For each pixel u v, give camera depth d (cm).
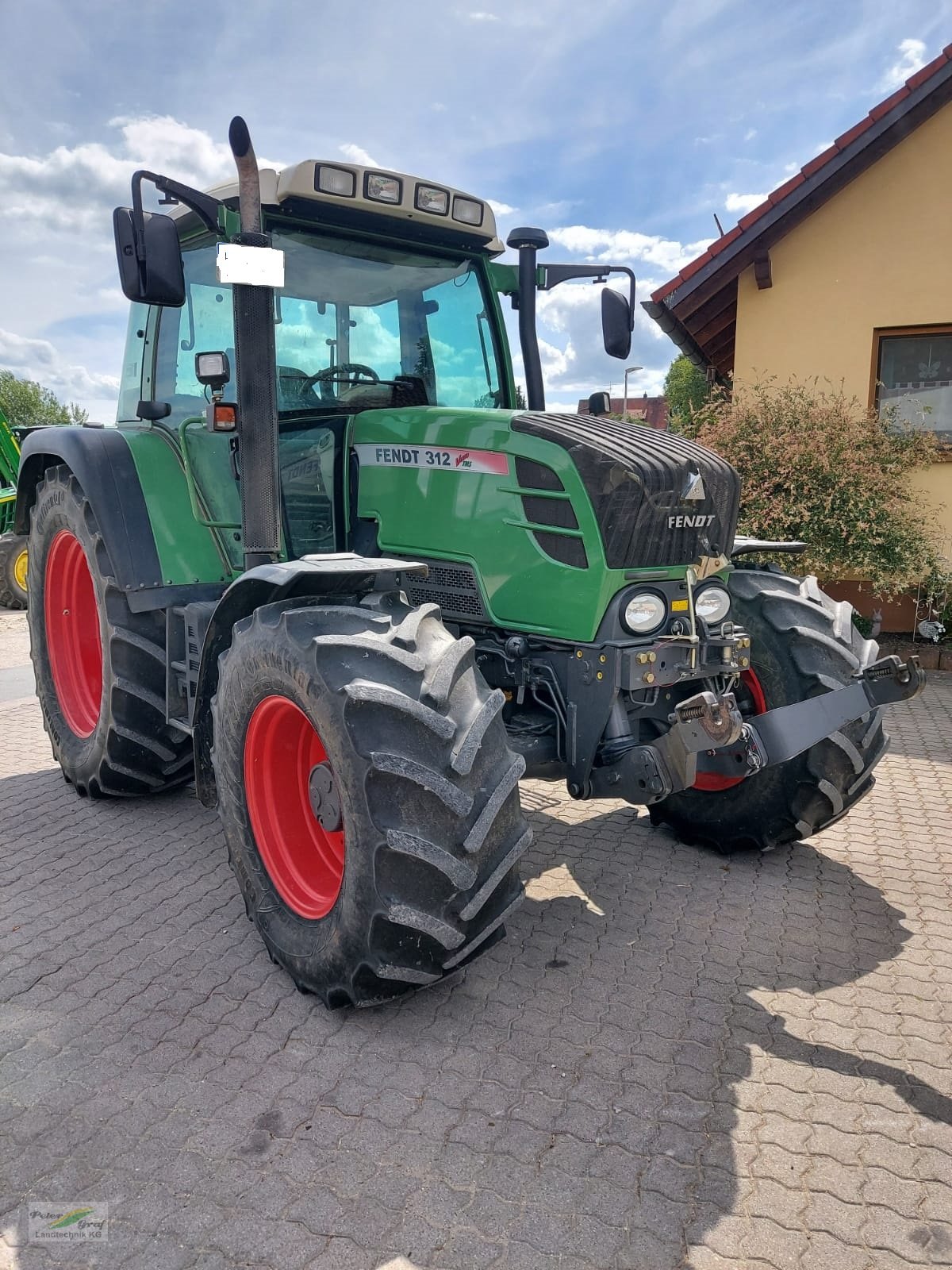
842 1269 173
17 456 1177
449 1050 240
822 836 392
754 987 271
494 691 246
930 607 762
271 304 292
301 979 257
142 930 304
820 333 811
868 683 262
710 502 292
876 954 291
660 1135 208
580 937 301
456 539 309
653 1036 246
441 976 237
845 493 687
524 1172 197
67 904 323
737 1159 201
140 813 414
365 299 348
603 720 284
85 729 428
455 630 321
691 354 1014
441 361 371
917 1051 240
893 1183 195
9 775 474
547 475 283
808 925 310
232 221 309
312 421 333
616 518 273
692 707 264
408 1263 174
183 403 375
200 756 306
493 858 232
